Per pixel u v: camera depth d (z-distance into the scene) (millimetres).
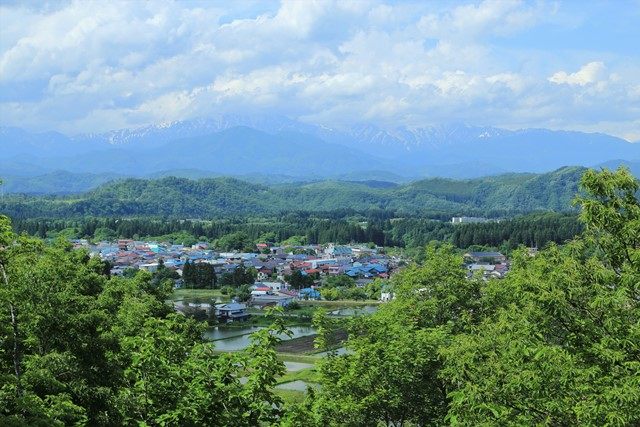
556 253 19500
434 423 24875
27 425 16109
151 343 18094
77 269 29312
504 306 31406
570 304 17891
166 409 16844
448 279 33969
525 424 16500
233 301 148500
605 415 15516
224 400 16766
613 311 17344
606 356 16500
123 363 23125
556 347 17094
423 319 33375
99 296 33656
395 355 25047
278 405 17422
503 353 18250
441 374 21953
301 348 95188
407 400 26031
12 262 22438
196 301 148250
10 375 18469
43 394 19719
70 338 22219
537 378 16734
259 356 17359
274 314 19203
